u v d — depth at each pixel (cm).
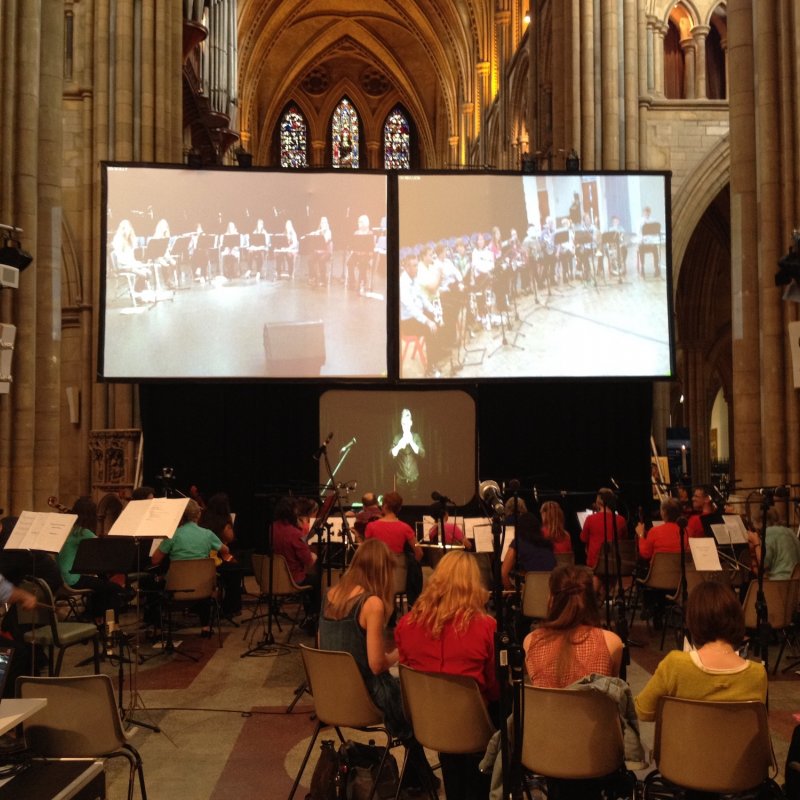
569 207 1725
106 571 923
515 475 1875
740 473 1435
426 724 572
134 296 1670
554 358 1714
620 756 518
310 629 1268
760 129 1389
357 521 1287
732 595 529
